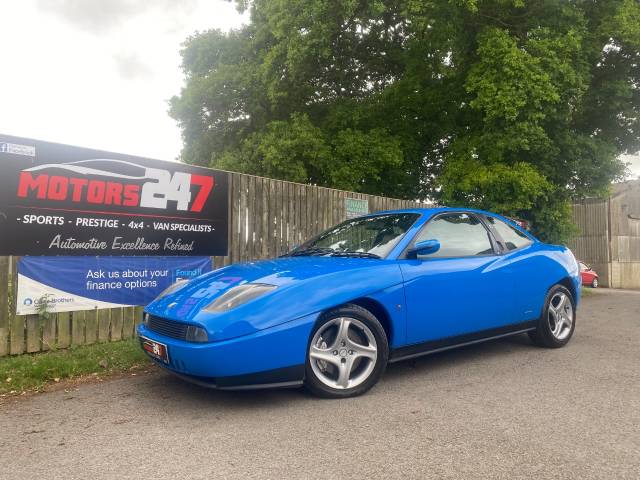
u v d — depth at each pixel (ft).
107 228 17.83
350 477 7.85
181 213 20.03
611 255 92.02
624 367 14.74
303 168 49.83
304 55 45.06
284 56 48.34
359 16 47.55
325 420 10.35
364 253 13.84
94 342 17.57
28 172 15.96
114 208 17.99
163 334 11.73
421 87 56.29
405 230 14.30
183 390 12.67
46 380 13.66
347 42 54.75
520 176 43.34
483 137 45.93
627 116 52.13
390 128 57.21
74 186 16.98
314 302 11.39
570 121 47.37
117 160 18.03
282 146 48.19
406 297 12.84
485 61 42.88
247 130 59.52
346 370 11.84
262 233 23.47
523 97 40.75
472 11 42.04
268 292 11.13
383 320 12.78
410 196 62.85
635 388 12.57
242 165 50.60
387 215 15.96
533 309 16.39
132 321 18.61
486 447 8.96
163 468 8.21
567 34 42.63
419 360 15.69
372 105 58.29
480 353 16.66
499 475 7.89
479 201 46.78
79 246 17.13
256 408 11.17
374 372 12.16
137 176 18.60
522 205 43.91
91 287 17.43
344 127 55.83
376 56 60.80
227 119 58.85
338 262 12.86
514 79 41.16
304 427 9.96
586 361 15.49
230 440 9.35
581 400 11.62
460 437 9.42
